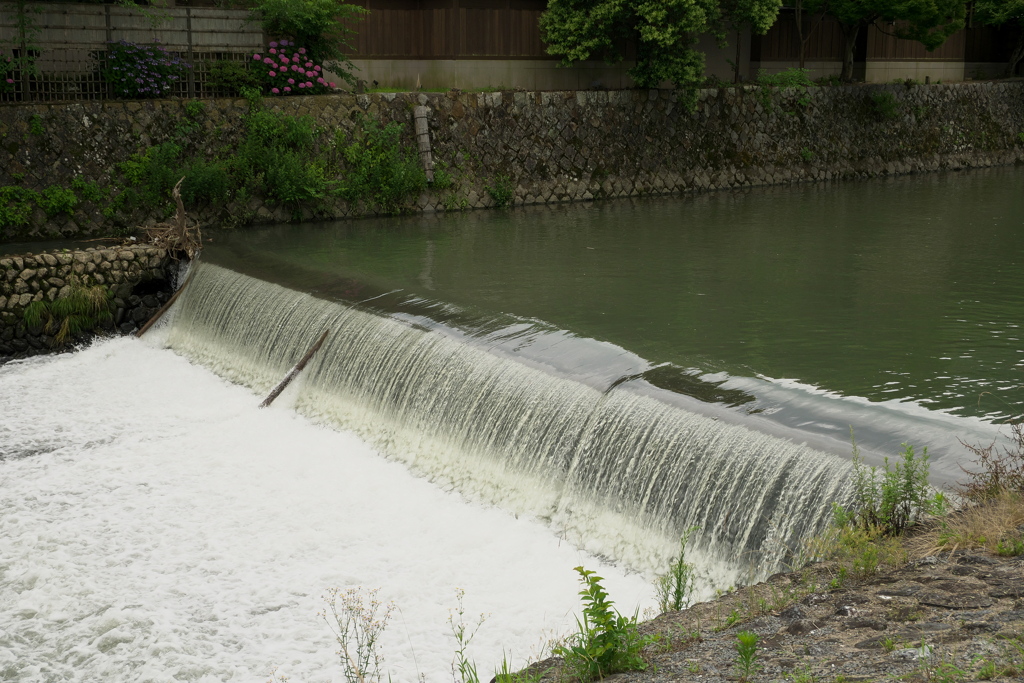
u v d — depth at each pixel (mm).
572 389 9602
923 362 10586
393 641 7395
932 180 29422
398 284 14500
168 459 11141
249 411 12688
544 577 8406
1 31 19359
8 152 18516
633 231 19797
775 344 11312
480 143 23812
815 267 15836
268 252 17375
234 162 20500
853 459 7488
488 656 7168
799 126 29234
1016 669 4219
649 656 5270
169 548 9000
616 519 8836
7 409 12883
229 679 6949
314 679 6914
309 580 8398
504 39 25656
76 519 9578
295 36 22359
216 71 21094
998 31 37938
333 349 12680
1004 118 34812
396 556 8836
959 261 16250
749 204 23938
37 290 15547
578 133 25234
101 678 7023
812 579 6027
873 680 4332
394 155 22469
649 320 12438
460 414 10609
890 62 33969
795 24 31500
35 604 8031
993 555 5762
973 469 7398
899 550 6039
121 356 15352
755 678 4574
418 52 25469
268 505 9883
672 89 26781
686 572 7641
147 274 16578
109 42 20125
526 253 17328
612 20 24922
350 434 11805
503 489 9844
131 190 19391
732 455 8078
